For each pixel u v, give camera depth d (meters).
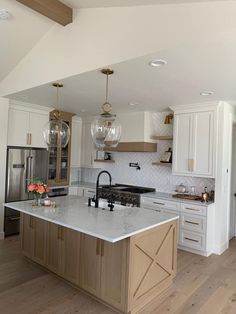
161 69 2.64
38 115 5.02
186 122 4.39
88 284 2.71
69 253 2.94
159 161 5.18
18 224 4.73
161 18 2.21
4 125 4.37
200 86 3.23
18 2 2.62
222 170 4.11
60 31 3.03
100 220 2.66
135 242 2.40
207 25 1.99
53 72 3.14
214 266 3.63
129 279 2.35
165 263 2.88
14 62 3.72
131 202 4.85
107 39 2.57
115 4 2.42
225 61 2.40
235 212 5.13
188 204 4.14
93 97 4.00
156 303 2.66
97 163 6.08
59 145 3.18
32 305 2.56
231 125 4.46
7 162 4.52
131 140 5.15
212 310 2.57
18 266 3.43
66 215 2.83
